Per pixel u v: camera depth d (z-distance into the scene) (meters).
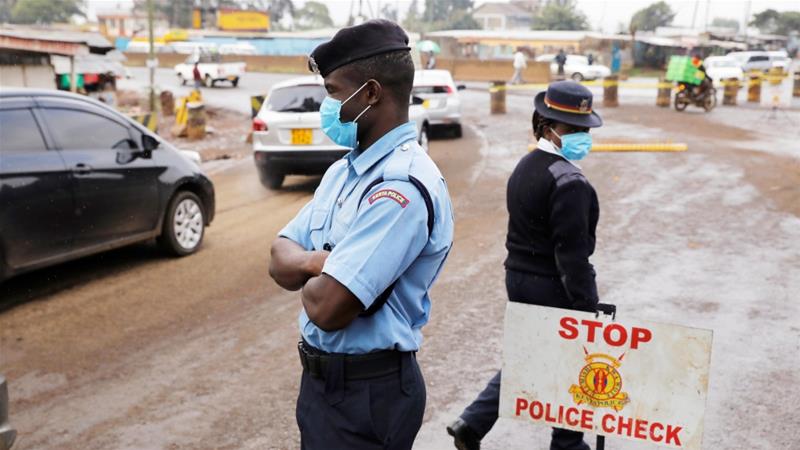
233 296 6.08
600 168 11.82
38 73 18.09
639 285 6.18
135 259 7.17
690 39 58.78
